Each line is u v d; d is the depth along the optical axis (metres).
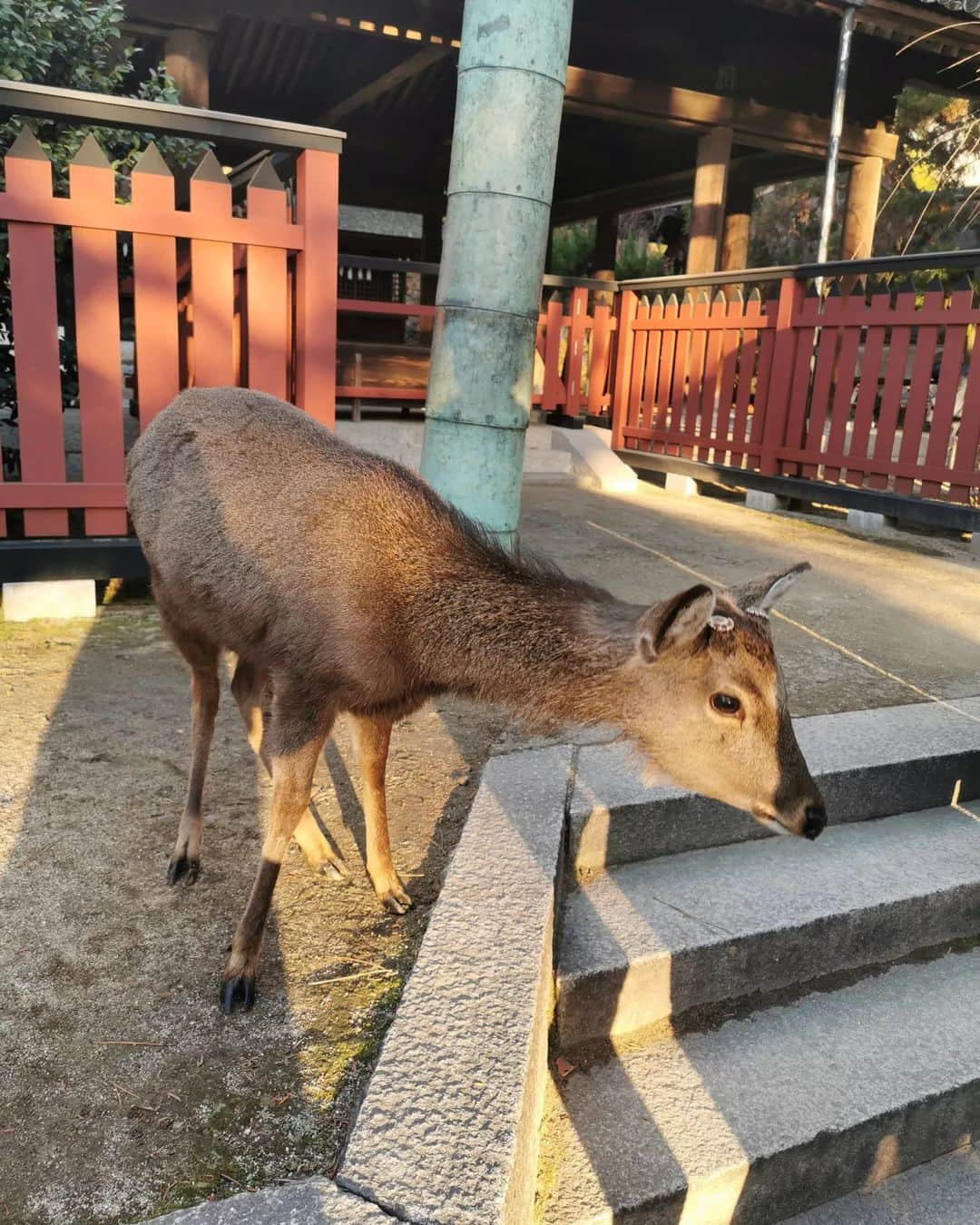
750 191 15.51
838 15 9.92
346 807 3.40
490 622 2.65
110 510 4.96
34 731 3.73
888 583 5.82
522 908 2.54
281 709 2.65
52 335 4.67
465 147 3.87
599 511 7.71
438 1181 1.74
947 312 6.52
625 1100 2.52
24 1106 2.08
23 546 4.79
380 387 8.80
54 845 3.01
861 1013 2.90
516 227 3.89
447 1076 1.99
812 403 7.59
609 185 16.77
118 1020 2.34
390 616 2.62
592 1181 2.27
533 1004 2.20
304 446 2.86
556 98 3.85
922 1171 2.73
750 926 2.88
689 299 8.77
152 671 4.37
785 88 12.72
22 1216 1.83
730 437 8.51
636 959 2.70
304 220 4.96
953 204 14.12
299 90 12.98
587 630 2.64
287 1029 2.34
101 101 4.46
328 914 2.80
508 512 4.22
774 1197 2.47
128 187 5.98
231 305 4.97
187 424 3.05
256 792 3.43
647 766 2.71
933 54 11.68
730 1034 2.79
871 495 7.05
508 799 3.13
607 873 3.15
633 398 9.61
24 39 5.28
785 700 2.53
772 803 2.52
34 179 4.48
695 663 2.49
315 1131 2.06
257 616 2.68
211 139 4.78
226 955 2.59
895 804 3.57
